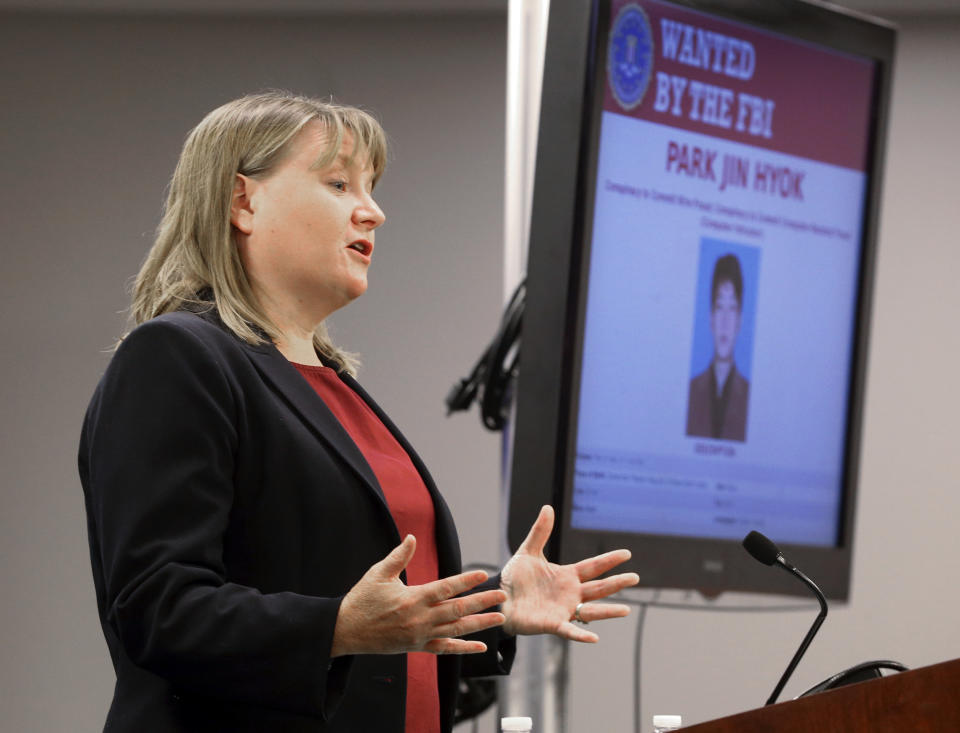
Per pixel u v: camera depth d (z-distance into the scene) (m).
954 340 10.03
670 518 6.03
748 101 6.45
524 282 5.76
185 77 10.24
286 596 2.78
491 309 9.94
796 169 6.65
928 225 10.20
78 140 10.14
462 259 10.02
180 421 2.95
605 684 9.49
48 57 10.23
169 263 3.46
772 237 6.54
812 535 6.62
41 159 10.11
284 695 2.69
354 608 2.69
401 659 3.20
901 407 9.97
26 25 10.25
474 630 2.70
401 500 3.43
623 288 5.92
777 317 6.55
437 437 9.76
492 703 6.00
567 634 3.37
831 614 9.67
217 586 2.83
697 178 6.21
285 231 3.44
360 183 3.59
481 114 10.22
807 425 6.64
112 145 10.14
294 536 3.08
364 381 9.84
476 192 10.11
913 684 2.57
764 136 6.52
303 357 3.58
